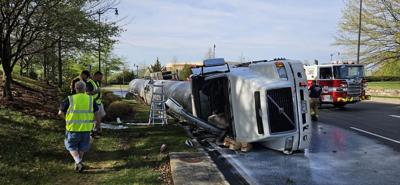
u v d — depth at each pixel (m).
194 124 11.91
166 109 14.83
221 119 11.37
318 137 12.68
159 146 10.39
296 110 9.90
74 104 7.88
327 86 22.09
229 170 8.56
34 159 8.40
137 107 23.61
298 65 10.13
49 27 13.76
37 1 13.08
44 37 14.45
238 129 10.49
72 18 13.73
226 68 12.58
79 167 7.79
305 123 10.05
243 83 10.27
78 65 33.66
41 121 12.04
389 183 7.62
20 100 14.87
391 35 33.72
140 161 8.76
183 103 14.88
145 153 9.58
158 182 7.16
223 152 10.28
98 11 15.66
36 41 15.09
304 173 8.33
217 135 11.20
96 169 8.05
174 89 17.20
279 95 9.79
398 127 14.77
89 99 8.03
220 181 7.16
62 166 8.12
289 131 9.83
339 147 10.99
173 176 7.45
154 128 13.62
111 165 8.39
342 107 23.36
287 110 9.84
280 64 10.06
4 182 6.79
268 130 9.69
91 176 7.53
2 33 13.61
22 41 14.08
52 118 12.99
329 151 10.47
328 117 18.30
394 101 28.22
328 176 8.11
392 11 32.88
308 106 10.16
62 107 7.95
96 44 15.71
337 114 19.58
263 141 10.45
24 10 13.34
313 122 16.48
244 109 10.25
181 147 10.27
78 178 7.39
